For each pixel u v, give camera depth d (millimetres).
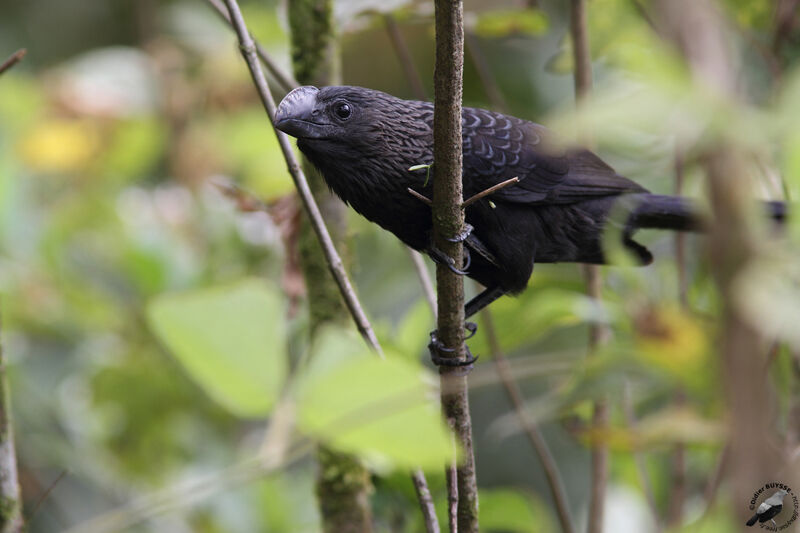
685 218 8164
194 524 10250
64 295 11125
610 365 6035
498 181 8023
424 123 7512
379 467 7297
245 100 12211
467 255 7930
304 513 10359
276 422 3514
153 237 11258
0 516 5672
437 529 5801
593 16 8594
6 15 15430
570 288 8391
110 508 10562
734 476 2951
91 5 16125
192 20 13008
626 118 2689
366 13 8148
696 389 5930
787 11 7996
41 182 13219
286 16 8625
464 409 5629
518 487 11766
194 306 3531
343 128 7254
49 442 10453
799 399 6570
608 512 8812
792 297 3074
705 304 7359
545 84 13047
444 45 5117
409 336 7980
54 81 12562
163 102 12391
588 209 8273
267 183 10234
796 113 2686
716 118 2736
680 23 2863
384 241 11250
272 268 11281
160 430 11148
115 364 10836
